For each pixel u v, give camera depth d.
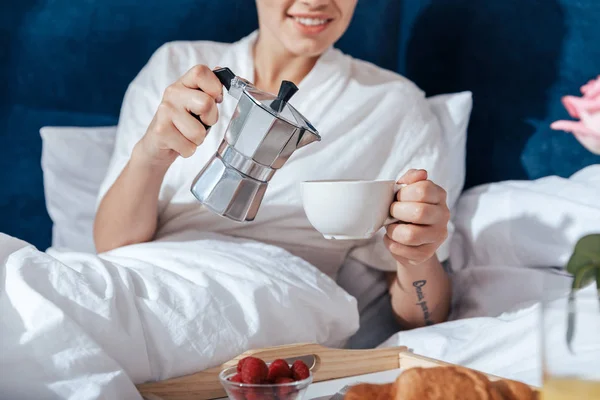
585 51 1.28
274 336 0.91
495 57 1.47
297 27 1.23
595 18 1.26
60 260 0.89
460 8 1.55
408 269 1.16
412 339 1.02
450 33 1.58
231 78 0.87
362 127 1.27
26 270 0.79
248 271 0.94
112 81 1.62
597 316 0.56
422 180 0.96
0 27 1.58
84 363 0.74
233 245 1.05
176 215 1.24
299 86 1.28
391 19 1.74
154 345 0.83
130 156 1.22
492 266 1.25
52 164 1.53
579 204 1.16
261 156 0.87
